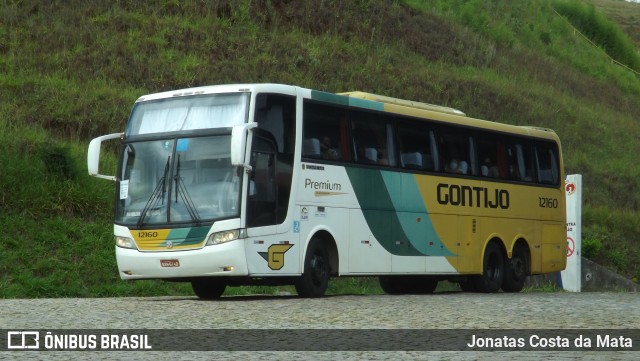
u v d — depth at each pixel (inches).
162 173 728.3
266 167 722.8
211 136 720.3
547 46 2711.6
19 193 1035.3
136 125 756.0
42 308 635.5
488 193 969.5
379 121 843.4
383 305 660.1
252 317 563.5
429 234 886.4
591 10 3235.7
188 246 708.0
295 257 743.1
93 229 1024.9
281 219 730.8
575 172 1854.1
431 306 650.8
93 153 750.5
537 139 1056.2
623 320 547.8
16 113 1238.9
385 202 837.2
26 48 1464.1
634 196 1843.0
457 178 927.7
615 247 1565.0
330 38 1897.1
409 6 2299.5
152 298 821.2
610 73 2790.4
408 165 868.0
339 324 522.9
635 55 3221.0
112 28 1585.9
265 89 731.4
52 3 1615.4
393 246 842.8
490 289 973.2
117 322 533.6
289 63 1685.5
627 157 2041.1
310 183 758.5
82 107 1291.8
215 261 700.0
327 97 788.0
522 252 1023.0
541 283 1306.6
